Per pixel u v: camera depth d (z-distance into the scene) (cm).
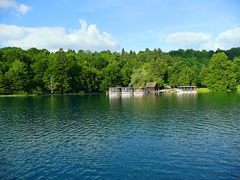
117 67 16862
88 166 1728
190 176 1536
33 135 2633
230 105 5166
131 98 8450
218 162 1758
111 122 3312
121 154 1962
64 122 3366
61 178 1543
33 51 18412
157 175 1559
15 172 1648
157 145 2184
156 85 13962
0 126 3119
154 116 3769
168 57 18812
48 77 12281
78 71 14138
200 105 5275
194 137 2444
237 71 13650
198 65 17812
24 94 11025
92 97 9444
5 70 11700
